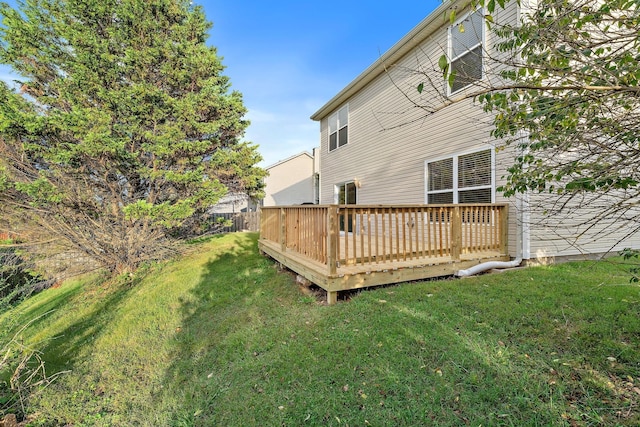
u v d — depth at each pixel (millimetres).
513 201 5180
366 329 3174
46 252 7488
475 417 1941
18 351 3273
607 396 1986
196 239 11406
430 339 2822
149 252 8453
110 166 7195
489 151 5637
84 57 7535
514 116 2164
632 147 1941
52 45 8023
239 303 4816
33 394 3053
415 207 4699
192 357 3473
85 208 7297
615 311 3033
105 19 8453
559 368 2283
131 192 8531
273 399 2422
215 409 2490
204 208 8852
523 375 2242
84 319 5430
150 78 8688
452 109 6500
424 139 7336
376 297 3973
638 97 1779
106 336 4434
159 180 8195
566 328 2805
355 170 10430
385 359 2633
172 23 9273
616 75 1801
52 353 4137
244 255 8422
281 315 4059
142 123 8047
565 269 4766
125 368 3512
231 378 2861
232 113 9258
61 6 8078
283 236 6234
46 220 7145
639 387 2037
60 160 6355
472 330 2922
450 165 6590
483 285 4102
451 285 4195
